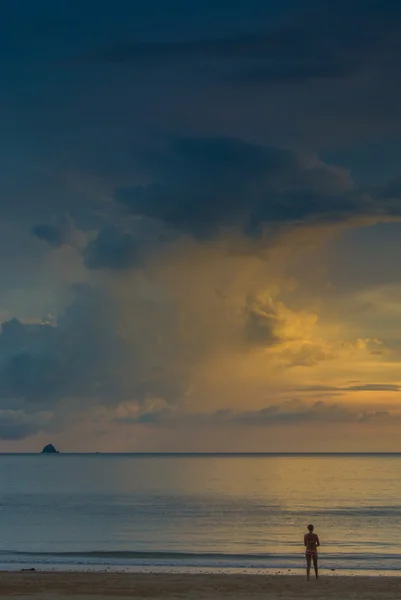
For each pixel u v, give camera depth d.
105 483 190.00
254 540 72.62
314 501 125.06
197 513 103.00
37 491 156.50
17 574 46.28
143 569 52.50
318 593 39.84
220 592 40.12
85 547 67.06
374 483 186.75
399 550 64.50
